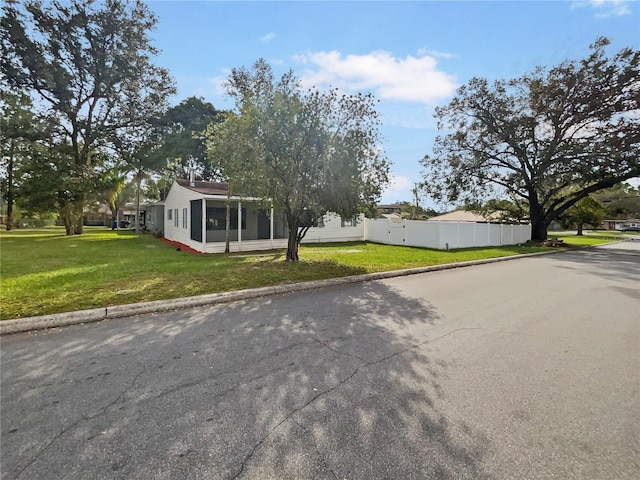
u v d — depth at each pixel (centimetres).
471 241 1809
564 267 1066
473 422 230
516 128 2045
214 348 356
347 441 208
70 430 215
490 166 2259
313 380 288
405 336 401
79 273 748
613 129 1841
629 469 188
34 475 176
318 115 835
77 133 2214
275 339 385
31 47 1903
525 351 360
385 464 188
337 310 513
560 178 2086
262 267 873
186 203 1586
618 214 6159
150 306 495
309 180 902
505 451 201
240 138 821
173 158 2552
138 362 319
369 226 2066
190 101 2772
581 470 187
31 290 575
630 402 260
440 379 293
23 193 2038
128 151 2397
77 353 339
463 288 696
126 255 1136
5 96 1977
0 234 2273
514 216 2580
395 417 234
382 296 612
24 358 326
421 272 913
